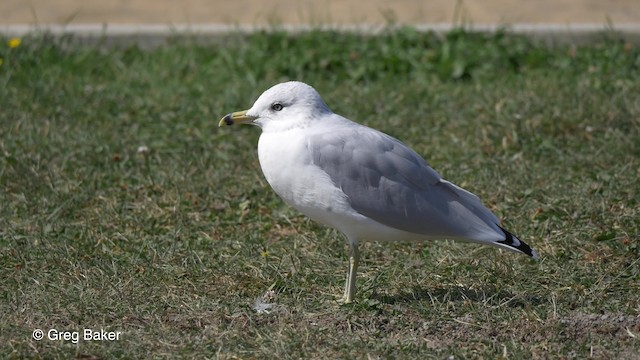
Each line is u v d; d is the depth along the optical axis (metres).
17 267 10.48
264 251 11.01
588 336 8.99
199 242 11.20
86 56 17.11
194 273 10.37
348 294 9.73
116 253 10.84
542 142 13.63
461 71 16.56
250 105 15.25
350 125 9.65
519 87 15.52
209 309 9.58
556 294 9.86
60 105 15.09
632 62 16.55
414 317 9.45
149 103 15.27
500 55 16.94
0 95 15.21
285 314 9.43
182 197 12.26
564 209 11.66
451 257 10.72
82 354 8.66
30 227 11.47
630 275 10.30
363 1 20.69
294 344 8.77
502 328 9.22
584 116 14.17
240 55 17.16
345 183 9.30
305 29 17.91
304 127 9.54
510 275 10.31
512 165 13.00
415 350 8.72
